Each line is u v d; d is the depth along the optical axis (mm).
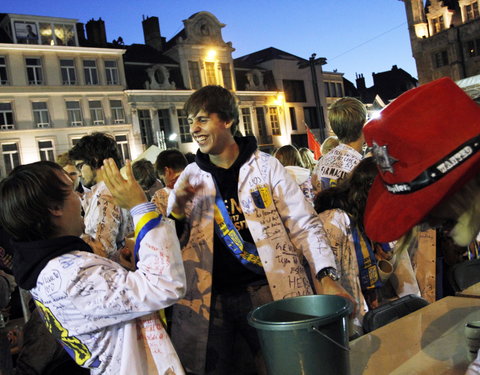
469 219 875
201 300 2223
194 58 31625
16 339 3119
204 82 31797
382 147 938
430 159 873
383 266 2521
